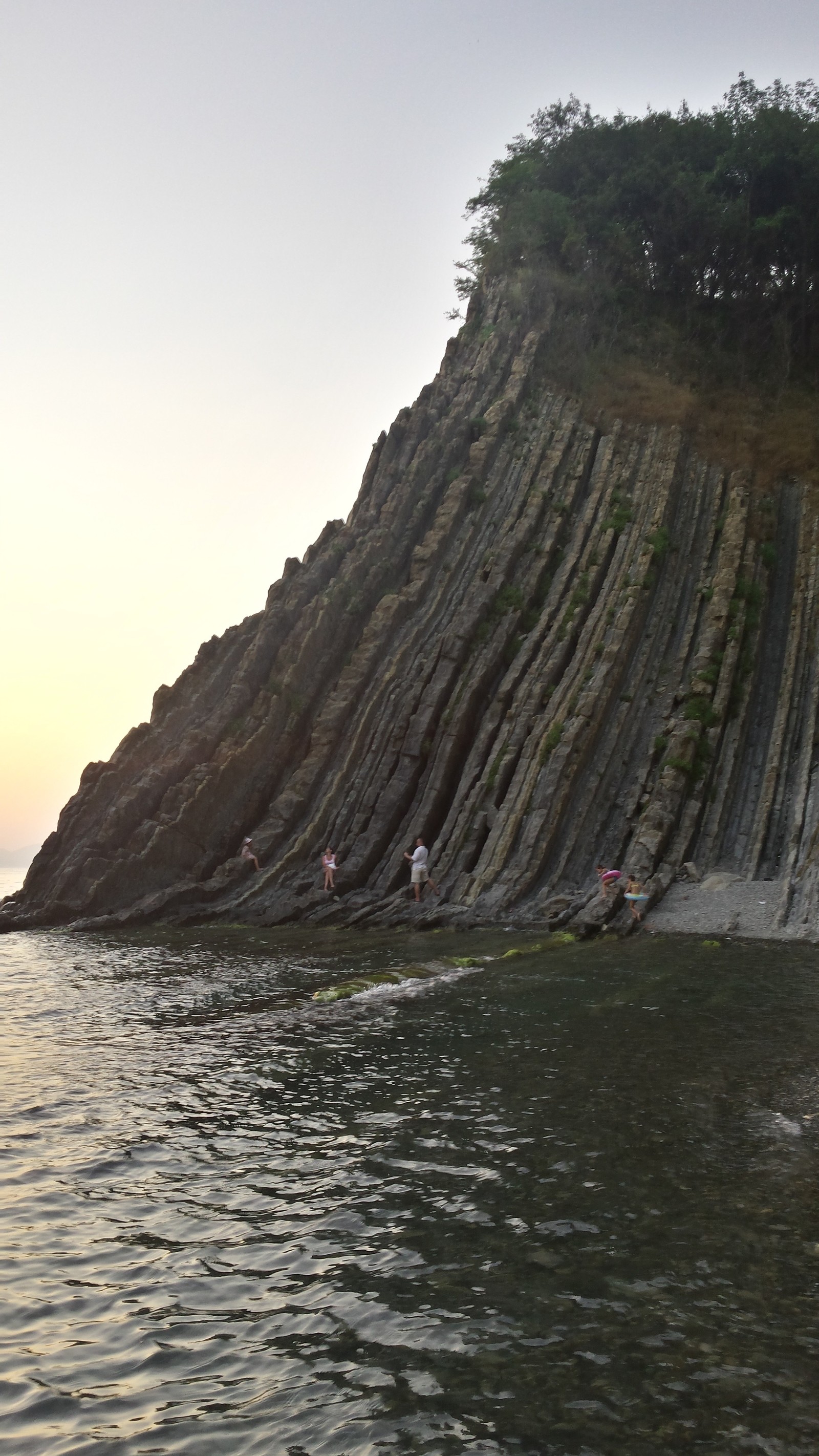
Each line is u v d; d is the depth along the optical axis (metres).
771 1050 14.18
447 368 54.75
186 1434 5.99
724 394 53.00
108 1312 7.48
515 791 34.59
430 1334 6.99
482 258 60.56
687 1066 13.46
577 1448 5.72
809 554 41.41
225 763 38.19
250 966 24.28
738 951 23.19
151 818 38.03
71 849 37.81
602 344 55.03
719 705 36.25
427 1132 11.16
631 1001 17.95
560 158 63.03
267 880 35.84
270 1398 6.34
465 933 28.81
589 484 47.41
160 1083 13.55
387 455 48.03
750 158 60.91
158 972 23.70
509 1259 8.05
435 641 41.28
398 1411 6.14
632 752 35.84
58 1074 14.10
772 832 32.31
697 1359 6.57
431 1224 8.77
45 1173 10.24
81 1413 6.21
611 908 28.17
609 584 41.38
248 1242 8.59
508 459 48.19
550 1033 15.66
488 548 44.53
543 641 40.09
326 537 46.28
